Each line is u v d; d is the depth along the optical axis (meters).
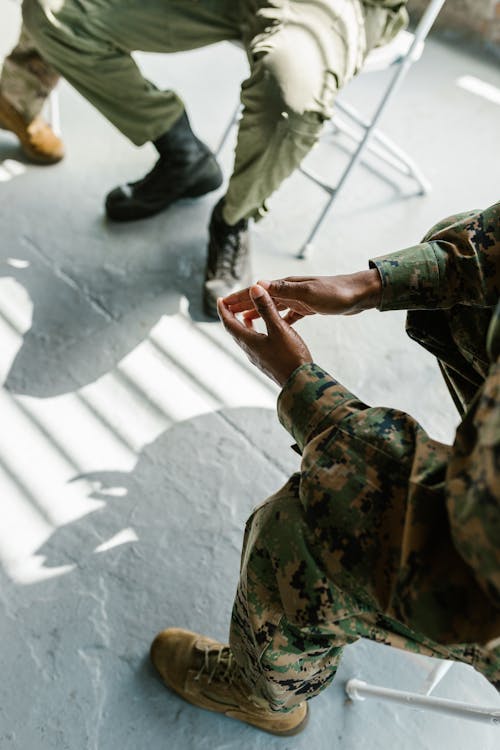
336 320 2.57
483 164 3.30
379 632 1.06
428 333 1.36
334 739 1.67
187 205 2.89
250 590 1.15
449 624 0.90
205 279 2.53
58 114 3.16
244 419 2.25
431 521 0.93
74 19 2.27
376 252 2.83
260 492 2.09
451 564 0.91
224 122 3.30
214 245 2.50
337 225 2.91
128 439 2.14
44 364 2.29
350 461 1.00
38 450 2.07
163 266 2.65
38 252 2.61
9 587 1.81
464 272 1.26
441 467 0.95
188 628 1.81
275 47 2.08
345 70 2.18
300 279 1.29
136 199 2.74
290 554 1.06
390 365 2.47
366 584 0.97
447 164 3.26
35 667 1.70
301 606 1.05
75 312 2.45
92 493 2.00
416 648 1.06
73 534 1.92
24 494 1.97
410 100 3.59
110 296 2.52
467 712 1.46
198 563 1.92
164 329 2.46
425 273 1.27
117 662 1.73
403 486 0.96
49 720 1.63
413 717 1.72
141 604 1.83
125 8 2.28
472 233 1.26
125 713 1.66
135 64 2.43
